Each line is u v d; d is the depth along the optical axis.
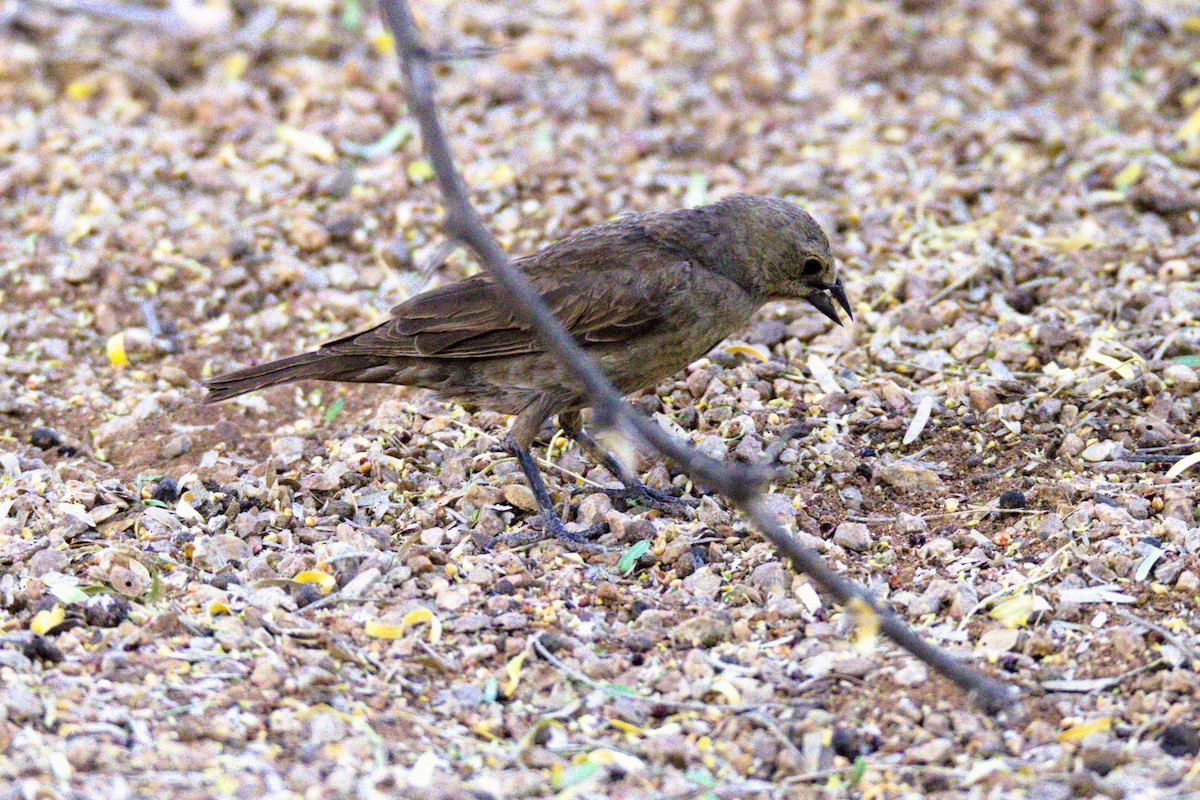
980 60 18.20
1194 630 8.37
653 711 7.89
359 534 9.72
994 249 13.70
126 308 13.59
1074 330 12.10
